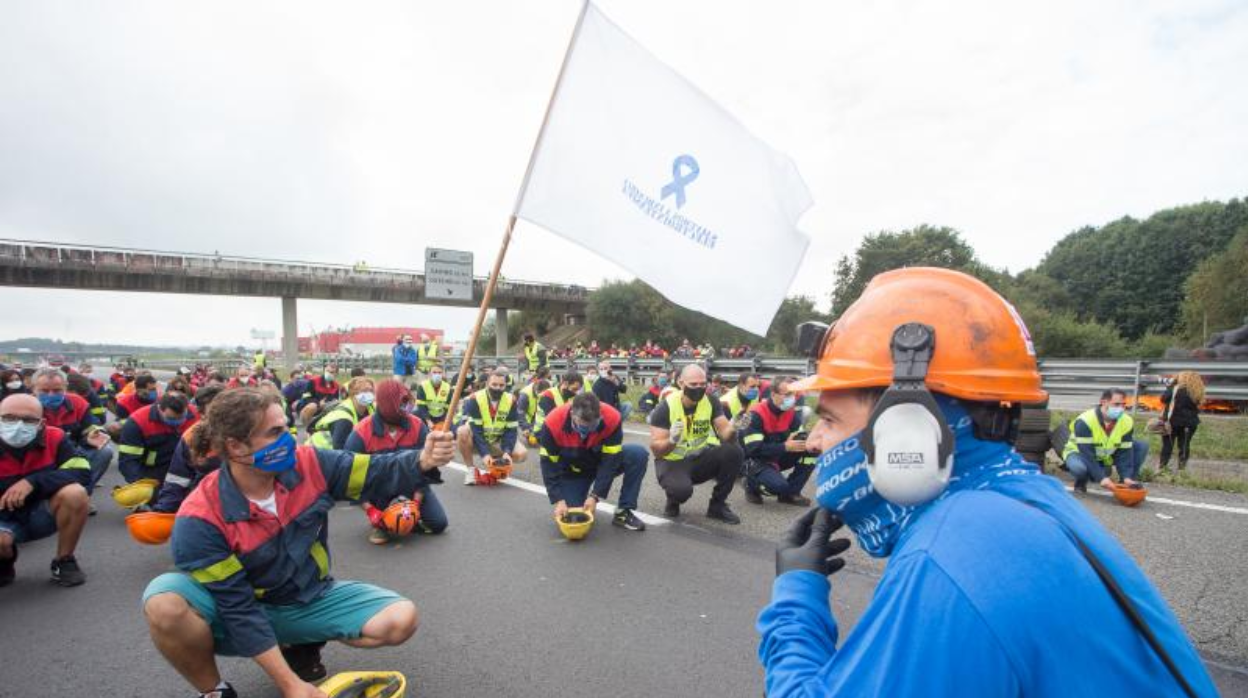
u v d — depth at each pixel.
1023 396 0.80
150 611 2.16
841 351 0.92
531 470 7.44
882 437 0.80
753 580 3.85
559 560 4.23
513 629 3.20
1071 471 5.93
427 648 3.01
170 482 4.04
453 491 6.33
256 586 2.35
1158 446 8.41
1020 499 0.80
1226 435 8.81
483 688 2.65
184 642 2.20
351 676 2.34
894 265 37.81
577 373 7.98
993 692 0.63
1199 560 3.99
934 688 0.64
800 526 1.19
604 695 2.59
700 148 2.79
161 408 5.32
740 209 2.79
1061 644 0.64
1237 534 4.52
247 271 30.70
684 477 5.22
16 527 3.85
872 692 0.68
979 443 0.85
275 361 46.62
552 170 2.73
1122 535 4.51
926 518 0.77
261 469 2.21
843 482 0.93
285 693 2.16
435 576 3.96
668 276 2.77
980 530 0.71
